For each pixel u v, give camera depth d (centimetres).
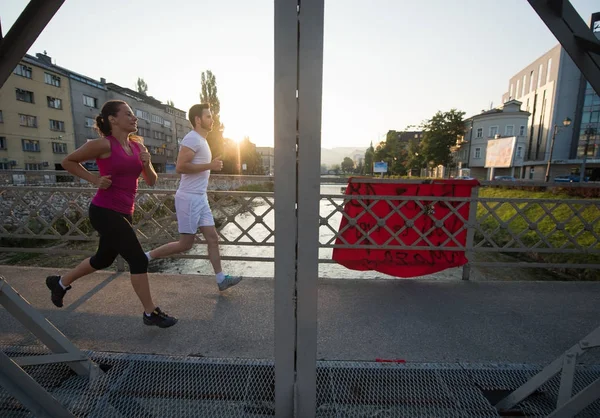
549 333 222
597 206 333
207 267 572
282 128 110
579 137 4162
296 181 114
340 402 159
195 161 268
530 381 148
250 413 151
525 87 5184
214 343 201
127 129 211
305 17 104
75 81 3516
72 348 160
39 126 3134
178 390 162
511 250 340
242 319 235
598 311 258
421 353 194
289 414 131
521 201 334
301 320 122
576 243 335
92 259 224
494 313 253
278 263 119
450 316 247
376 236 342
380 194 344
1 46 110
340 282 325
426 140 4959
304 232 116
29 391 120
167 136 5472
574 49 116
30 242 837
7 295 147
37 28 113
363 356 189
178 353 189
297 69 108
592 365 181
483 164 5069
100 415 144
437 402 160
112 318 234
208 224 281
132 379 167
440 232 340
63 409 127
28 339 200
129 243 207
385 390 164
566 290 306
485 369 176
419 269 341
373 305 268
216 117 3478
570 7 115
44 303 260
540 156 4619
